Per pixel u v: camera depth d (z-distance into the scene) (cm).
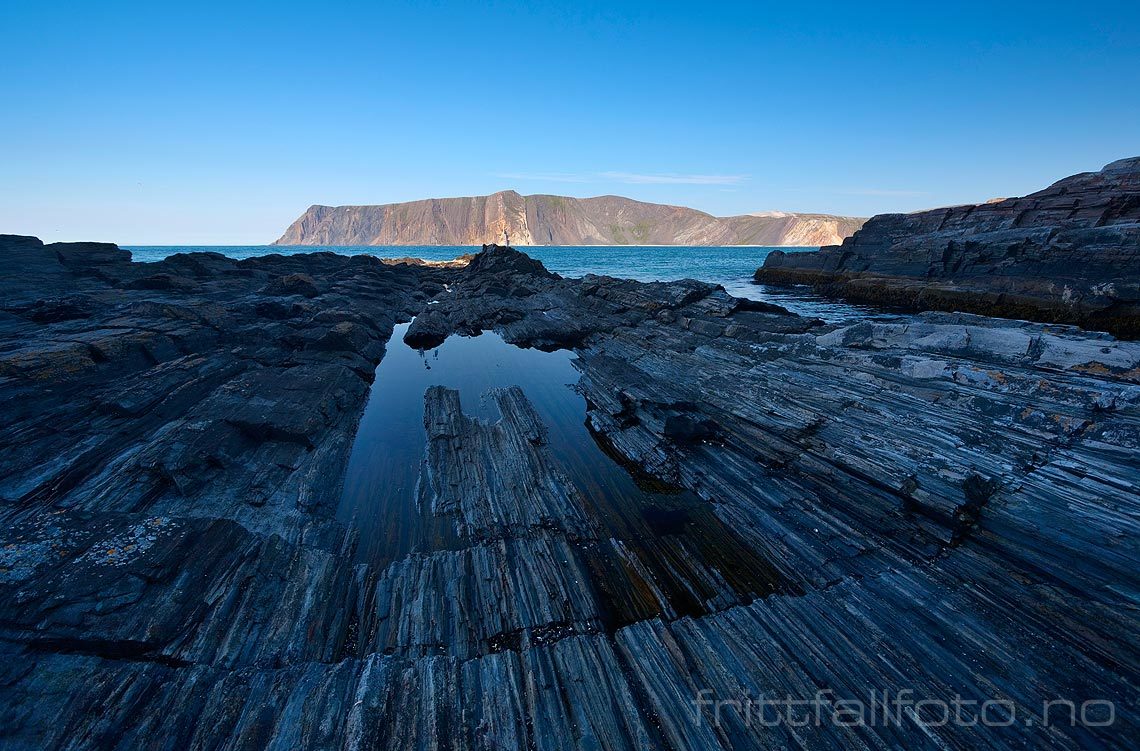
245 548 993
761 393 1808
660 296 3559
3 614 736
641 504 1373
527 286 5672
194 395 1883
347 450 1769
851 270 5734
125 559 863
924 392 1541
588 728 686
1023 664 758
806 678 757
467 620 927
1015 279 3644
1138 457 1104
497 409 2145
